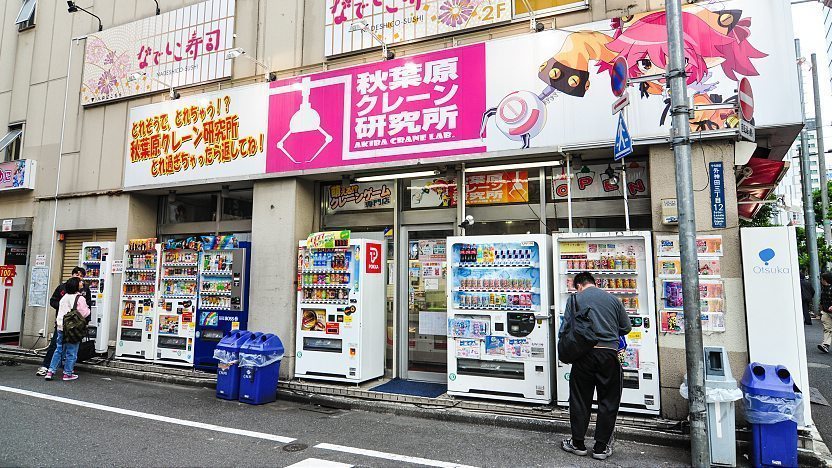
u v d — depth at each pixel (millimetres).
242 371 6379
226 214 8859
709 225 5223
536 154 6102
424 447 4637
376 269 7090
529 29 6438
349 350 6664
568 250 5664
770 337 4801
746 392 4309
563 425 5059
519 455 4434
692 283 4234
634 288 5328
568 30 6016
